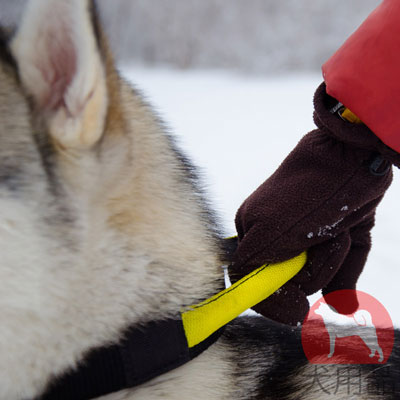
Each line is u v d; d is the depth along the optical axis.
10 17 1.04
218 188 5.40
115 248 1.12
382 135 1.33
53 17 1.02
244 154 7.15
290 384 1.38
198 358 1.26
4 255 1.00
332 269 1.47
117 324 1.12
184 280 1.21
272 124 9.71
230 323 1.48
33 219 1.03
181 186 1.28
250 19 22.47
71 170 1.07
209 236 1.30
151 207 1.18
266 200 1.44
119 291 1.12
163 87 15.43
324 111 1.41
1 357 1.05
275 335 1.50
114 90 1.11
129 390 1.17
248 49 22.03
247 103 12.67
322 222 1.39
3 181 1.00
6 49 1.05
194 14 22.58
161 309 1.16
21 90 1.04
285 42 21.81
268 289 1.38
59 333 1.07
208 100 13.00
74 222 1.07
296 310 1.45
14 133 1.02
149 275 1.15
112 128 1.11
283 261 1.42
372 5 22.05
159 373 1.15
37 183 1.03
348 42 1.40
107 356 1.12
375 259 3.54
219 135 8.52
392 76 1.29
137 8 22.55
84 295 1.08
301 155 1.47
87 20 1.00
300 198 1.40
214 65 22.66
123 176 1.13
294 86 16.92
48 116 1.05
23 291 1.02
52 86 1.05
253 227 1.42
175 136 1.43
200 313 1.24
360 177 1.40
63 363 1.09
